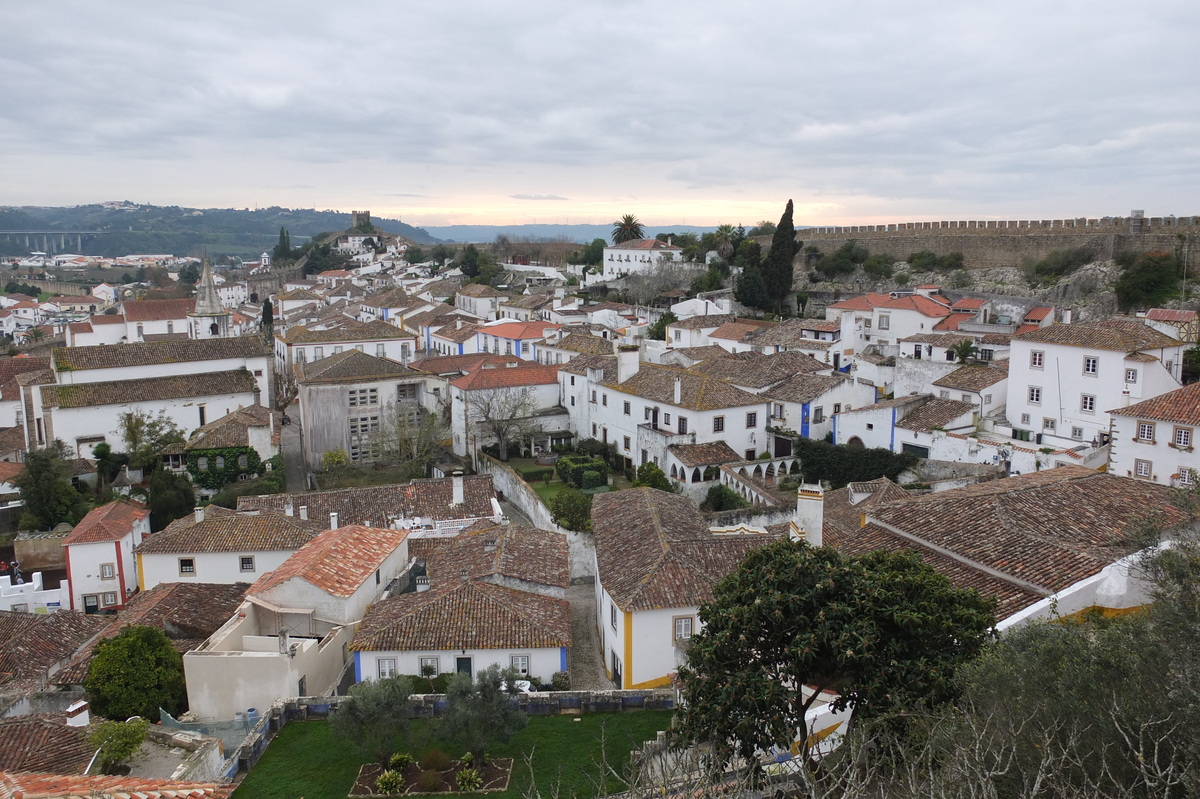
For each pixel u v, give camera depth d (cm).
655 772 2127
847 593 2058
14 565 5812
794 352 7419
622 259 14938
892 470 5772
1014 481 3472
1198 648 1474
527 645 3528
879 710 1873
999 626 2303
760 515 5022
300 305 15062
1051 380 5631
